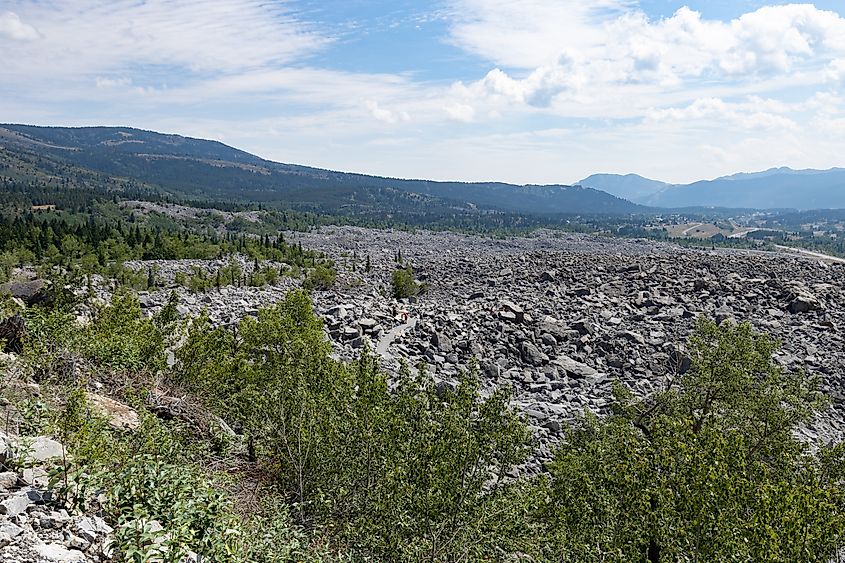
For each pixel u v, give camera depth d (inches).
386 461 592.1
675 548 487.2
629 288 2751.0
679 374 1562.5
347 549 581.3
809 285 2608.3
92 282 2787.9
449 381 1422.2
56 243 4451.3
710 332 924.6
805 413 827.4
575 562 562.3
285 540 527.8
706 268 3297.2
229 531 417.4
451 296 2896.2
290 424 693.9
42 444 462.6
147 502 411.8
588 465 659.4
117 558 375.6
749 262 3472.0
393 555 557.3
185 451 613.6
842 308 2210.9
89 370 746.8
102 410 633.6
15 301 962.1
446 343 1717.5
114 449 489.7
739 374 849.5
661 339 1818.4
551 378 1553.9
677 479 500.1
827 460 690.8
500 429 588.4
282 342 842.2
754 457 770.2
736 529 468.1
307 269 4205.2
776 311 2158.0
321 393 682.8
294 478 687.7
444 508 553.6
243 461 749.3
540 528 615.2
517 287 2967.5
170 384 825.5
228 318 1859.0
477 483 576.4
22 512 385.7
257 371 818.2
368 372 681.0
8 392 580.7
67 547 369.1
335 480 639.1
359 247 7869.1
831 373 1566.2
